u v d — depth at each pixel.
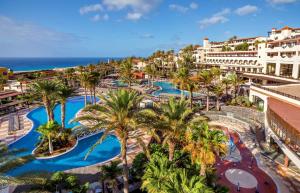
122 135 17.36
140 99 18.69
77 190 17.89
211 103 53.84
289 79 47.28
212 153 16.84
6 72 85.06
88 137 34.69
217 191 15.67
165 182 14.27
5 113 48.50
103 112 17.56
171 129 20.38
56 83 33.53
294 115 26.59
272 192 21.17
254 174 24.22
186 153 21.80
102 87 80.75
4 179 12.23
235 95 55.09
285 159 25.39
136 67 133.38
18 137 35.09
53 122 29.45
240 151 29.72
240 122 39.69
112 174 19.17
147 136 34.09
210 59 107.12
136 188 21.09
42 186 17.36
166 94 66.31
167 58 131.25
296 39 48.97
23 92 58.97
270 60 59.25
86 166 25.95
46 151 29.25
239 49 100.50
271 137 30.23
